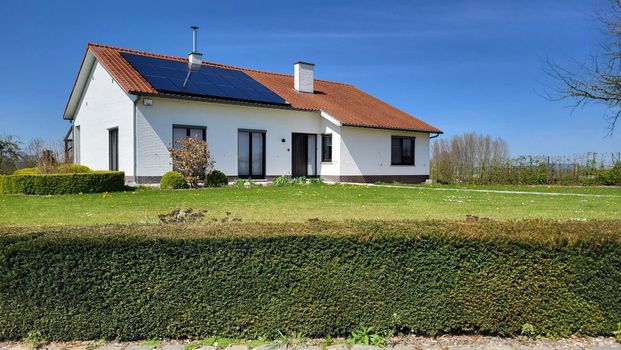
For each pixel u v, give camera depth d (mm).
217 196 11625
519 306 3143
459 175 23453
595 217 8352
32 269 3039
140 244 3068
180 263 3082
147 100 14617
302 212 8617
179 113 15367
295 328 3123
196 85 16234
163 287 3080
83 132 18422
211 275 3096
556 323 3141
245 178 17266
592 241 3127
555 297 3145
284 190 13719
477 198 12328
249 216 7984
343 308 3135
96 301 3068
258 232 3229
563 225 3605
